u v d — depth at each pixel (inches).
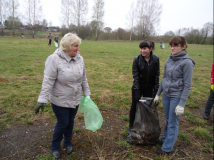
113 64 358.3
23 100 152.2
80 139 104.1
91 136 107.7
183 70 83.0
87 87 91.4
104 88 199.6
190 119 136.9
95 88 198.1
